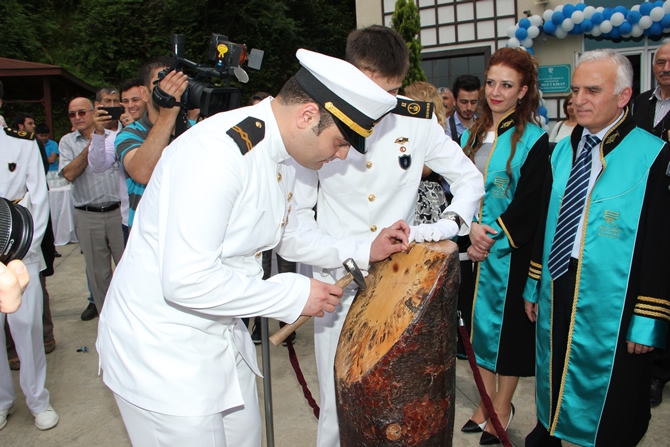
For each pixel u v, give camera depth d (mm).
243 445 2000
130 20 19047
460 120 4195
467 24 10836
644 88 8875
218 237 1518
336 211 2307
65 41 22734
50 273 4305
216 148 1534
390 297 1679
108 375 1745
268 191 1659
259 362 4094
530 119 2887
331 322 2314
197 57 17906
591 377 2348
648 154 2215
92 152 4105
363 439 1611
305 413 3410
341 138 1612
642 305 2184
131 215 3117
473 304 2973
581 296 2338
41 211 3203
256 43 18031
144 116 3156
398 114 2248
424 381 1555
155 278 1659
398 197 2279
